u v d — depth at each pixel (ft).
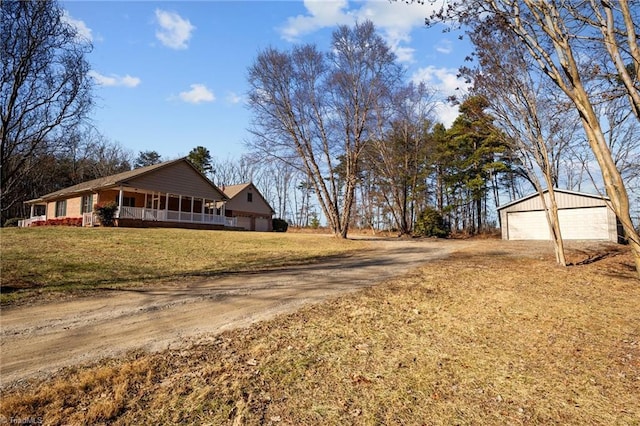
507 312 18.34
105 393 9.61
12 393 9.52
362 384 10.44
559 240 34.06
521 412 9.16
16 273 24.81
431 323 16.37
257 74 69.67
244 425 8.29
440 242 65.77
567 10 18.40
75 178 124.67
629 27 16.38
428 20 21.72
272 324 15.85
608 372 11.58
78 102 30.86
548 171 34.55
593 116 18.58
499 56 32.22
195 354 12.39
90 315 17.11
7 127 27.58
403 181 100.01
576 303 20.25
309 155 73.00
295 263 36.99
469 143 100.53
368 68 70.28
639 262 17.85
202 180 90.74
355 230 138.72
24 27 27.09
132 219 73.20
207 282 25.89
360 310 18.19
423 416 8.87
